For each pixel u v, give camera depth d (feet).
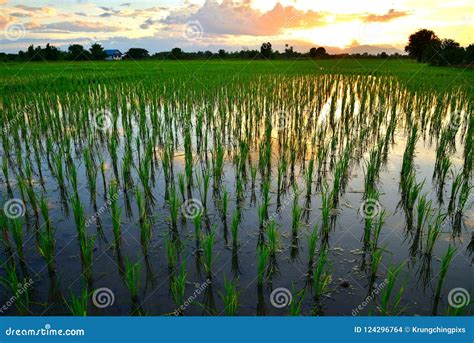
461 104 47.03
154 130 35.63
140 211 21.21
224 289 16.28
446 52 129.39
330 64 154.71
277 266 17.76
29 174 23.66
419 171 29.40
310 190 24.41
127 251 19.03
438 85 63.10
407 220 21.74
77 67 131.75
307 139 38.04
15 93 57.36
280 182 26.17
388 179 27.81
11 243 19.45
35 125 38.75
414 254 18.60
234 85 64.28
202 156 33.45
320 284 16.03
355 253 18.71
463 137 38.37
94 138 38.42
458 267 17.61
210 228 21.06
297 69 116.67
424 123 42.27
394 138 38.81
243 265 17.90
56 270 17.48
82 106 43.78
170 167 30.48
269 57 226.58
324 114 50.44
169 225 21.42
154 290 16.22
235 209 23.26
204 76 81.92
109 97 53.36
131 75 90.94
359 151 33.71
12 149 34.65
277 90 57.47
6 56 188.75
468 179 27.32
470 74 89.10
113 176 28.45
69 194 25.14
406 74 93.45
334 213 22.67
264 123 42.83
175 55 228.22
